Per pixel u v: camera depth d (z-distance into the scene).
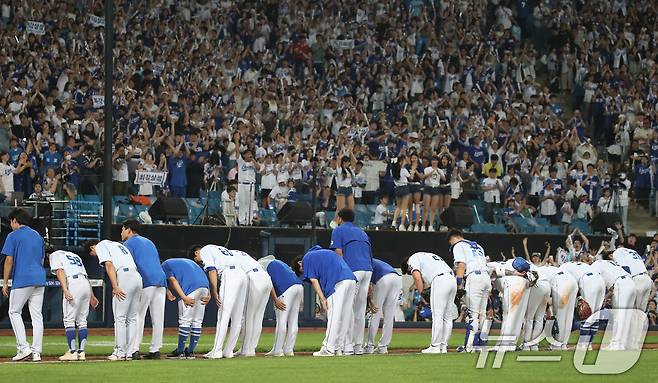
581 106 132.50
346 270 60.38
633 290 66.94
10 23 109.88
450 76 126.62
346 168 103.75
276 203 101.38
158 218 93.44
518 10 142.38
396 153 110.62
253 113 109.88
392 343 74.19
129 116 103.31
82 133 99.44
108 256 55.50
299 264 62.84
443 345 64.06
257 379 44.38
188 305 57.50
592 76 132.12
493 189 109.75
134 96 105.00
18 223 57.00
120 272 55.47
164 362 53.06
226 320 57.78
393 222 102.81
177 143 101.31
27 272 56.41
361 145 108.38
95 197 95.50
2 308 83.75
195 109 106.62
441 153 109.69
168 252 92.38
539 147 118.94
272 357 57.75
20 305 56.38
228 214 97.00
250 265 59.00
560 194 112.69
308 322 90.06
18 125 98.56
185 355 58.47
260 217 100.06
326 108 116.56
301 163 104.50
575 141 121.44
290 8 127.88
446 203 105.12
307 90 118.44
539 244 106.31
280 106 113.94
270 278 59.66
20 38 108.81
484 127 118.38
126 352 56.34
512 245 105.25
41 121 99.44
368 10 131.38
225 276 57.97
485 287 63.72
